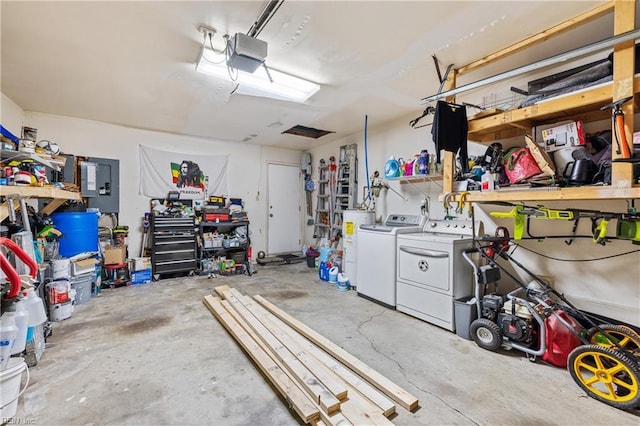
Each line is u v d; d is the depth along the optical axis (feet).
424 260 9.42
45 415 5.13
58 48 7.76
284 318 9.28
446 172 8.93
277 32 7.06
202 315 9.95
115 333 8.50
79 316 9.76
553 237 8.25
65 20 6.56
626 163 5.57
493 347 7.47
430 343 7.97
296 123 14.60
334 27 6.87
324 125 14.87
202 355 7.29
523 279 9.23
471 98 10.53
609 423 5.01
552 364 6.85
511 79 9.32
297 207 21.44
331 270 14.38
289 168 21.09
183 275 15.67
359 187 15.93
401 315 10.03
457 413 5.27
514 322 7.22
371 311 10.41
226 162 18.34
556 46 7.70
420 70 8.98
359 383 5.86
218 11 6.30
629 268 7.23
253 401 5.59
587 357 6.36
